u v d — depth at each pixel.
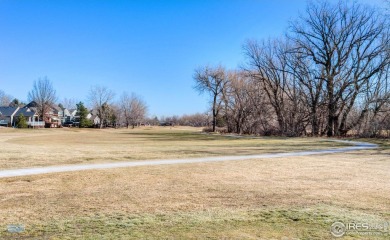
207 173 11.48
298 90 44.66
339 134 39.38
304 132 43.34
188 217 6.26
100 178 10.48
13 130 61.66
